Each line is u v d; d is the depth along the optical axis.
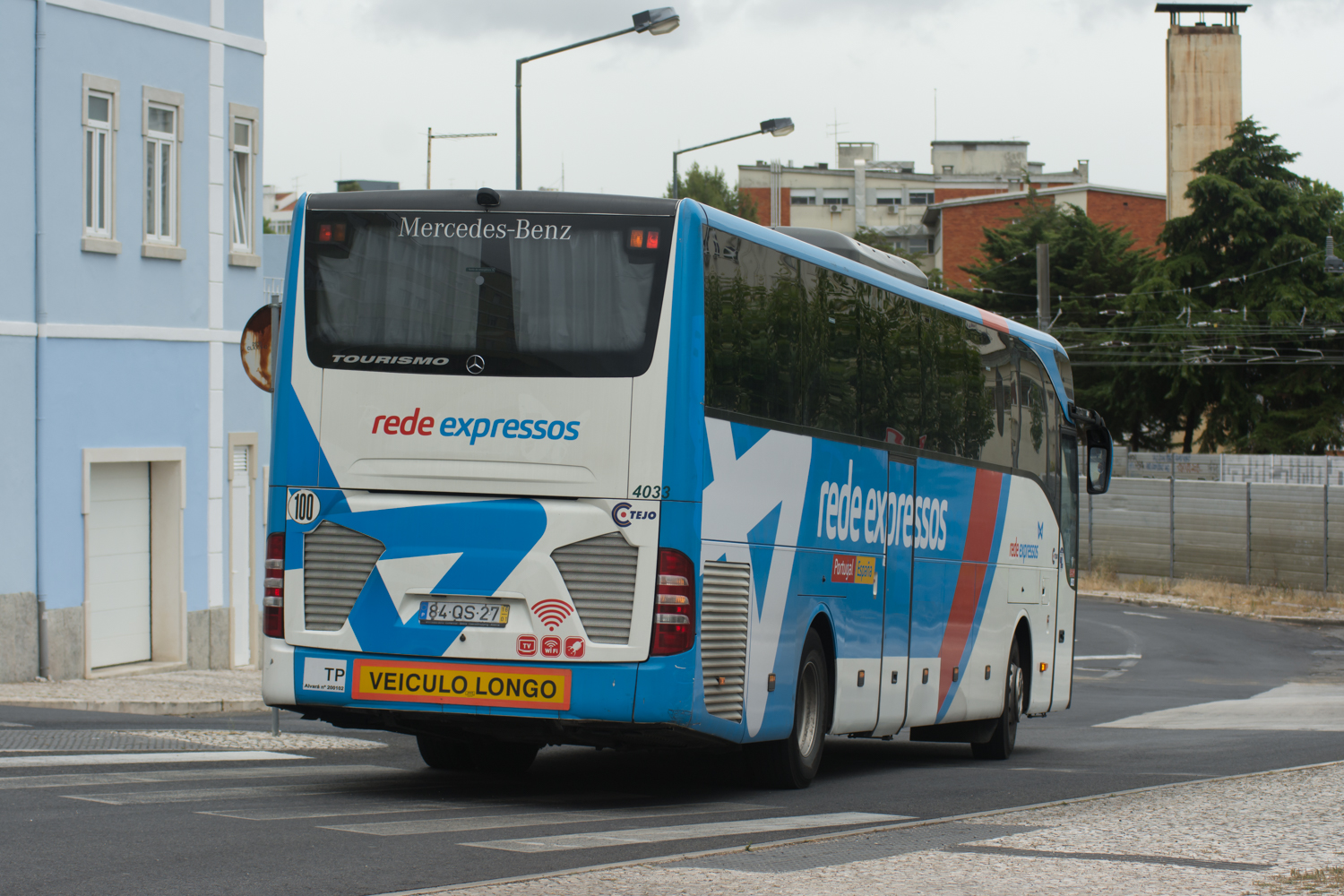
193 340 33.59
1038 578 25.88
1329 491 66.62
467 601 14.86
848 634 18.58
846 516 18.42
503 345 15.00
